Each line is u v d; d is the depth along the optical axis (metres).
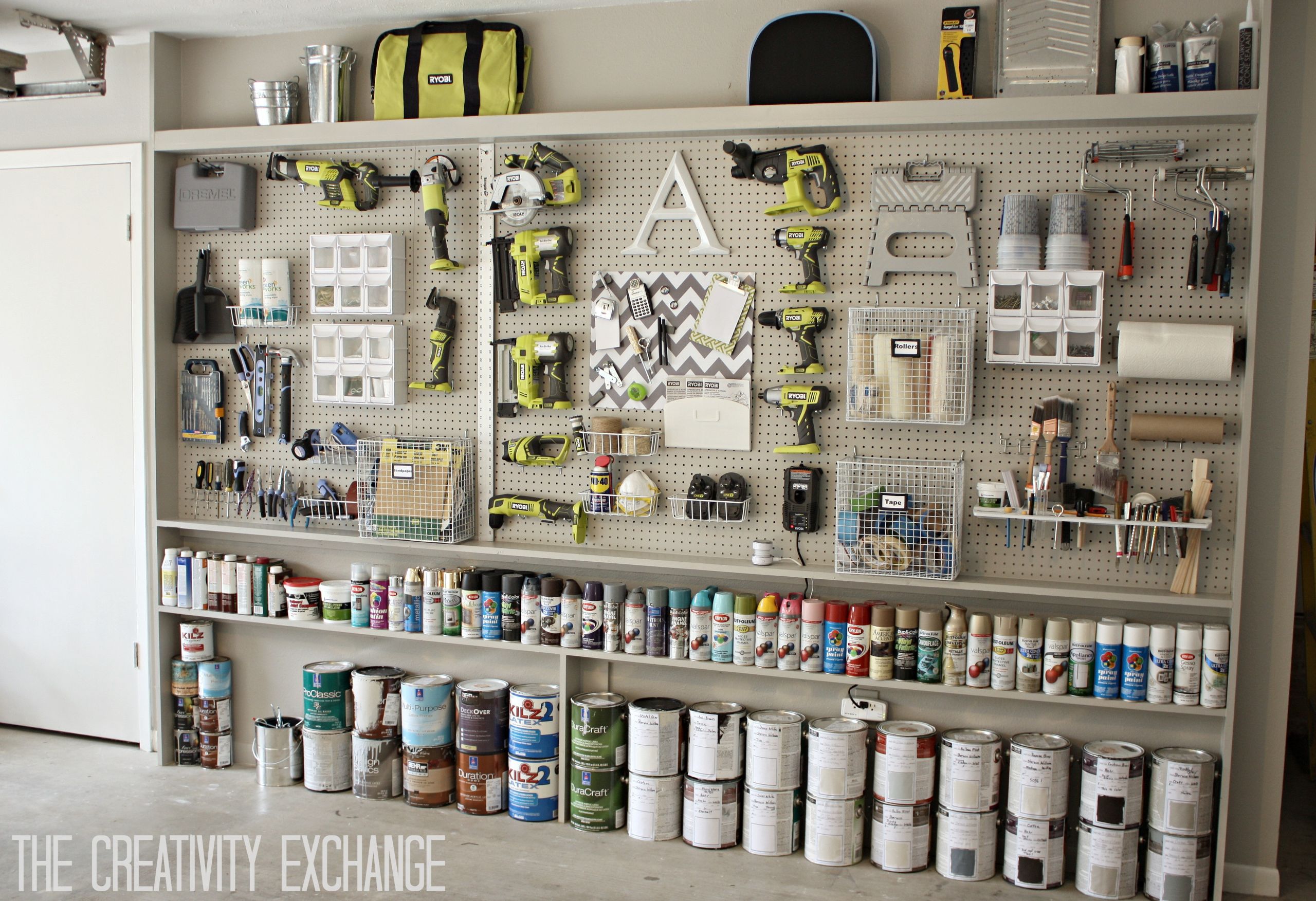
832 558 3.01
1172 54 2.66
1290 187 2.67
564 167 3.08
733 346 3.03
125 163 3.62
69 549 3.78
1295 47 2.65
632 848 2.95
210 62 3.52
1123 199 2.76
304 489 3.50
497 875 2.77
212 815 3.14
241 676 3.63
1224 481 2.73
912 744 2.80
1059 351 2.72
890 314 2.83
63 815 3.12
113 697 3.77
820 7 2.96
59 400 3.75
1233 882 2.77
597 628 3.08
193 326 3.57
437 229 3.19
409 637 3.25
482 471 3.30
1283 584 2.71
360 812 3.18
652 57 3.09
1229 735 2.62
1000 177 2.83
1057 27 2.72
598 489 3.09
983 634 2.77
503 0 3.09
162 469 3.56
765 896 2.67
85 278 3.69
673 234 3.08
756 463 3.06
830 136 2.94
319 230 3.42
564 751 3.11
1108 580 2.82
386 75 3.23
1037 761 2.72
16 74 3.79
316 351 3.36
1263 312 2.70
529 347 3.15
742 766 3.00
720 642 2.96
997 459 2.87
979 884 2.77
